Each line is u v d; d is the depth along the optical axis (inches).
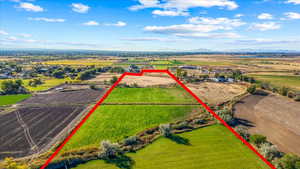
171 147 1366.9
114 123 1846.7
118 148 1306.6
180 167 1146.0
